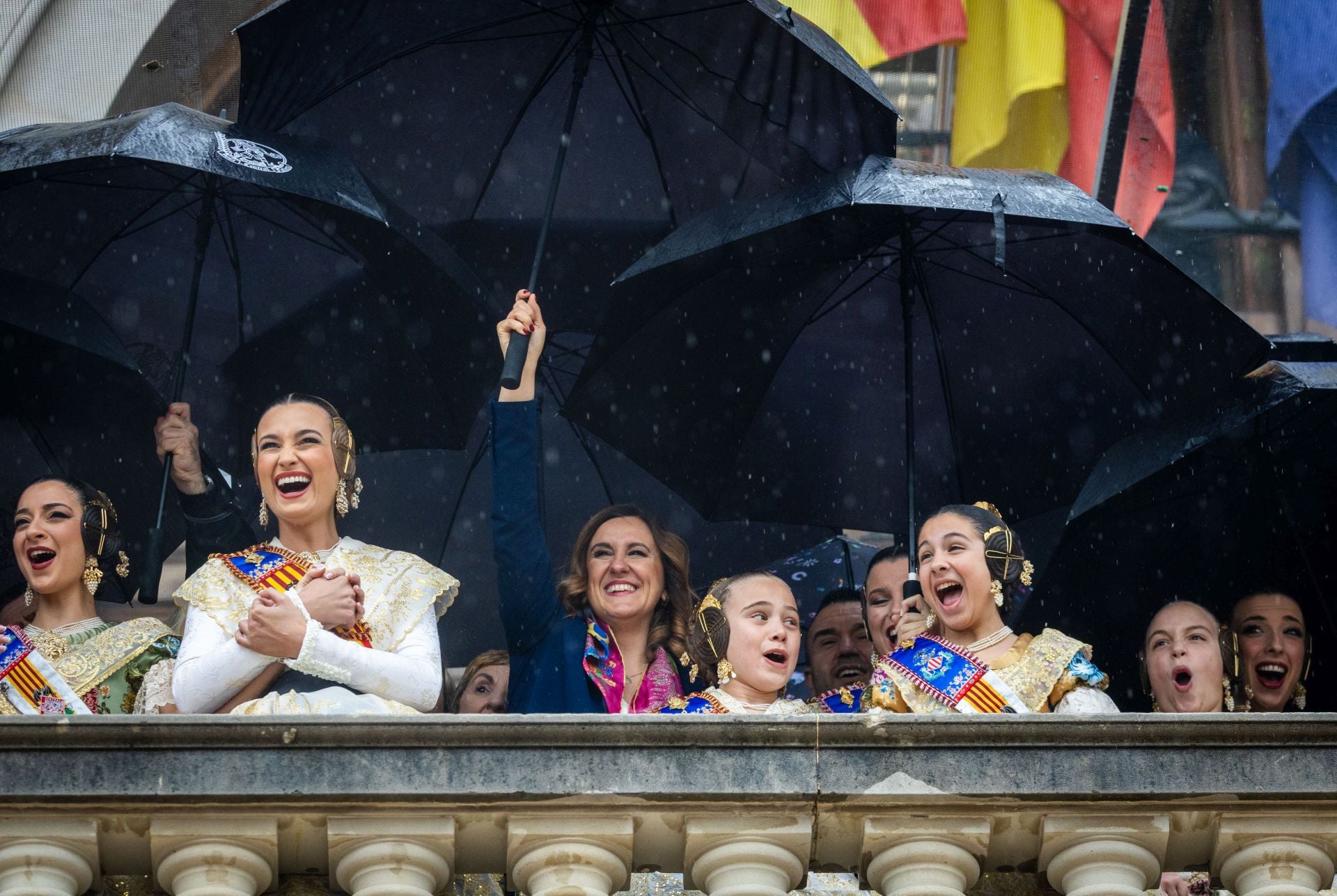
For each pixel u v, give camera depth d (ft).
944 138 159.12
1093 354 84.79
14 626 71.67
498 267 92.38
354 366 86.84
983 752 47.62
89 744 45.52
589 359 82.84
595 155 91.81
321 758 46.03
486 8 86.63
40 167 74.84
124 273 87.66
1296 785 47.80
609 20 86.74
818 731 47.29
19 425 84.28
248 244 87.66
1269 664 78.07
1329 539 83.20
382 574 63.41
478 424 96.22
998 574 64.59
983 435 86.89
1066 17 160.04
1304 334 90.38
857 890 58.18
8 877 45.06
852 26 157.99
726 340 85.05
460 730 46.39
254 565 62.54
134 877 48.47
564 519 97.50
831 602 85.05
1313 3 162.71
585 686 69.62
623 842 46.78
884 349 86.63
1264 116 163.73
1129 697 83.66
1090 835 47.91
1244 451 82.99
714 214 81.51
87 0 131.64
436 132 91.20
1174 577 84.28
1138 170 162.81
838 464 86.89
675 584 73.46
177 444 82.07
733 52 84.12
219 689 58.03
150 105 132.46
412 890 45.47
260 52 81.41
